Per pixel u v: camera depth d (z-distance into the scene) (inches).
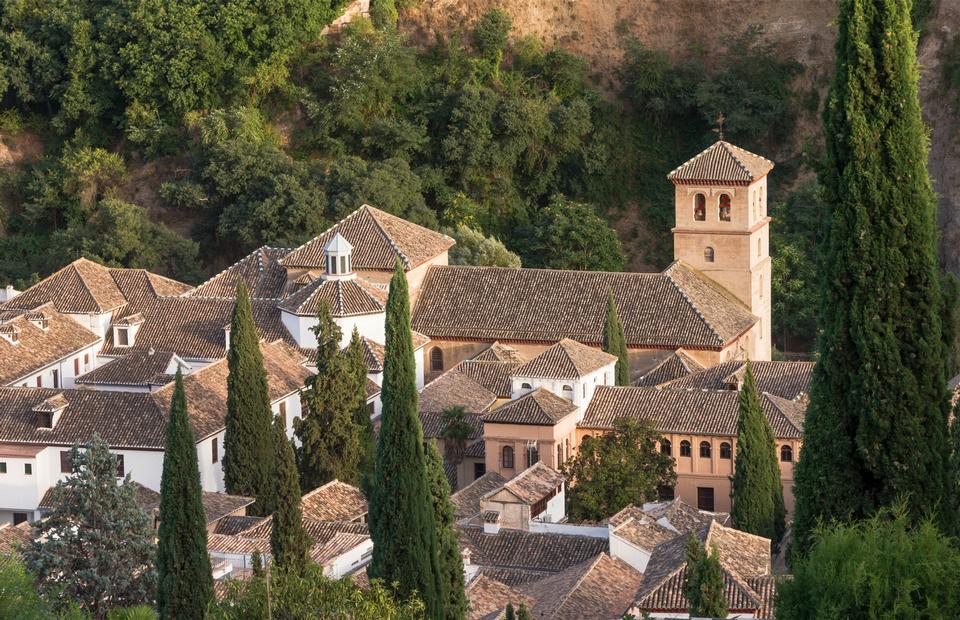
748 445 7864.2
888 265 4065.0
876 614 3575.3
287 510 6569.9
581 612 6451.8
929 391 4077.3
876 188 4069.9
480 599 6624.0
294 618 4918.8
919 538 3678.6
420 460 5836.6
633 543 7062.0
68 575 6417.3
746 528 7844.5
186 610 5979.3
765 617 5738.2
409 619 5113.2
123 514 6555.1
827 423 4133.9
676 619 5201.8
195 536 6013.8
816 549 3796.8
